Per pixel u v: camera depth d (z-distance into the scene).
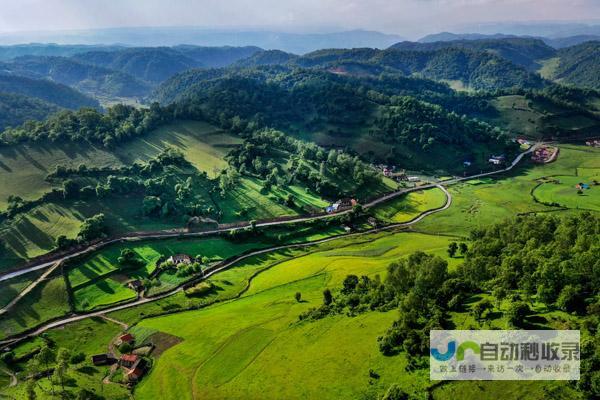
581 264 85.69
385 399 71.00
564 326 72.75
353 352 89.62
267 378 89.56
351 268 152.88
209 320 121.88
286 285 144.25
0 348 117.69
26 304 137.00
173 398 90.19
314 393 81.00
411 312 90.44
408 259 122.81
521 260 97.56
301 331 104.88
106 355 108.81
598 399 59.16
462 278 102.56
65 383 97.38
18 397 94.00
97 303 140.75
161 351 109.31
